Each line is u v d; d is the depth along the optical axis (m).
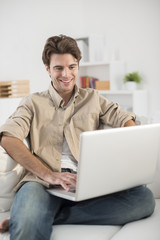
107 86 4.25
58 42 1.55
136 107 3.95
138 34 4.12
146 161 1.35
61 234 1.23
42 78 3.95
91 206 1.31
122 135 1.21
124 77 4.19
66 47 1.54
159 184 1.60
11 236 1.17
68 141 1.56
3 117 2.38
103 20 4.41
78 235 1.22
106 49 4.42
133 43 4.18
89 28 4.57
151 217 1.38
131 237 1.18
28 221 1.16
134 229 1.25
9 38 3.55
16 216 1.18
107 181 1.24
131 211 1.32
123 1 4.21
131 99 4.26
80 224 1.33
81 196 1.19
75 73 1.59
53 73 1.57
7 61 3.53
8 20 3.54
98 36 4.25
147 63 4.09
